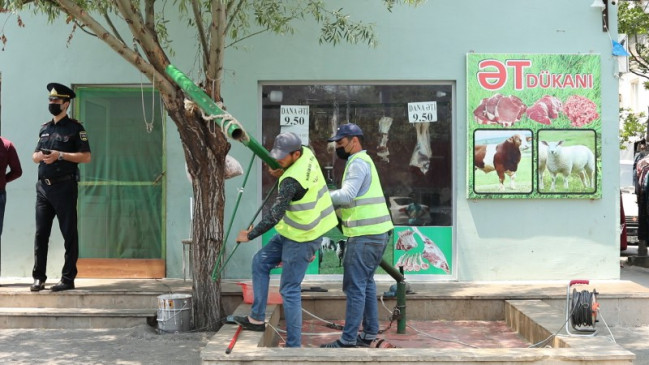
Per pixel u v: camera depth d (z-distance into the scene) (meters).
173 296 7.22
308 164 5.77
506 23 8.77
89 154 7.85
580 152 8.74
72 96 7.85
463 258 8.75
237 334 5.92
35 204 8.49
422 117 8.86
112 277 8.81
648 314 7.69
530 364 5.31
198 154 6.98
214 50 6.80
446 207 8.88
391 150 8.88
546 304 7.51
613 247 8.77
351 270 5.99
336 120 8.86
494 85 8.73
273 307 7.14
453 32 8.78
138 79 8.75
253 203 8.73
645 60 15.04
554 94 8.74
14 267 8.73
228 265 8.75
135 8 6.52
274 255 6.12
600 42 8.80
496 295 7.80
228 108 8.75
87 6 7.06
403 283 7.12
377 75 8.77
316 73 8.77
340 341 6.04
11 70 8.77
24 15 8.71
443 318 7.82
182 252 8.73
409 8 8.76
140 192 8.87
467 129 8.71
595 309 6.14
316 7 7.87
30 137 8.75
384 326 7.55
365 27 8.16
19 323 7.51
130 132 8.88
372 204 6.02
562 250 8.77
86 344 6.79
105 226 8.87
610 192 8.77
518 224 8.77
